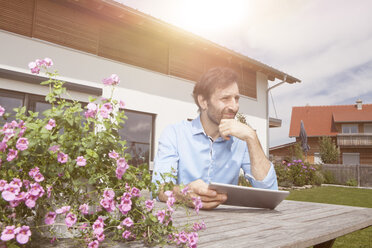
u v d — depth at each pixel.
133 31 9.25
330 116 33.50
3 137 0.88
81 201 0.93
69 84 7.22
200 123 2.10
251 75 13.58
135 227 0.96
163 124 9.61
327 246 1.77
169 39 9.86
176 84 10.18
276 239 0.99
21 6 7.07
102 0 7.35
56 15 7.61
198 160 2.02
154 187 1.03
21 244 0.80
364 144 28.25
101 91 7.93
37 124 0.92
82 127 0.98
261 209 1.78
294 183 13.93
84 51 8.04
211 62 11.68
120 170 0.93
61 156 0.88
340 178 19.36
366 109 32.91
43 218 0.90
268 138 13.88
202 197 1.60
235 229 1.16
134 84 9.00
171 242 0.93
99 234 0.84
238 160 2.11
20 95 6.81
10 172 0.84
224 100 1.93
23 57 6.91
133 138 8.91
